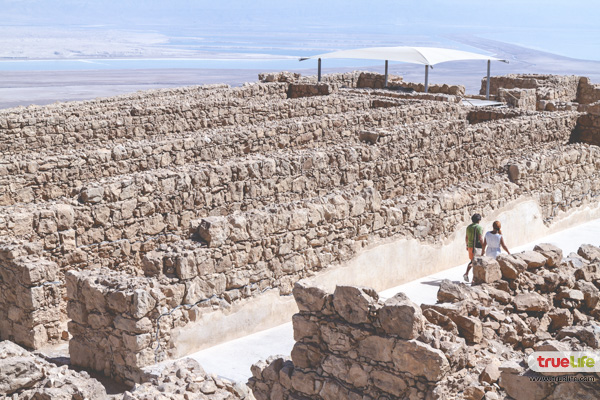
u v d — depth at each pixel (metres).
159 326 9.98
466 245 14.38
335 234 12.87
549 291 10.33
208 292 10.94
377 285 13.70
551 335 9.59
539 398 6.76
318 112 27.05
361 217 13.26
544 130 22.39
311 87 32.72
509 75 39.97
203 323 10.84
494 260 10.27
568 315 9.77
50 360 10.68
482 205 15.88
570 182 18.69
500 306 9.55
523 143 21.92
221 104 24.50
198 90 32.00
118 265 13.55
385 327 7.39
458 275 14.67
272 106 25.73
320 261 12.66
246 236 11.45
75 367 10.48
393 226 13.88
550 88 36.03
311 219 12.41
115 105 23.69
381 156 18.22
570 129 23.39
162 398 6.72
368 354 7.54
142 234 13.84
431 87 36.75
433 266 14.79
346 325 7.74
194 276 10.70
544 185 17.81
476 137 20.48
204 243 11.07
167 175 14.18
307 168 16.62
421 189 19.30
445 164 19.88
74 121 20.88
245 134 19.78
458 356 7.20
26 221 12.17
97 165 16.97
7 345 7.06
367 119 23.31
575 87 38.47
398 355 7.24
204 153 18.91
